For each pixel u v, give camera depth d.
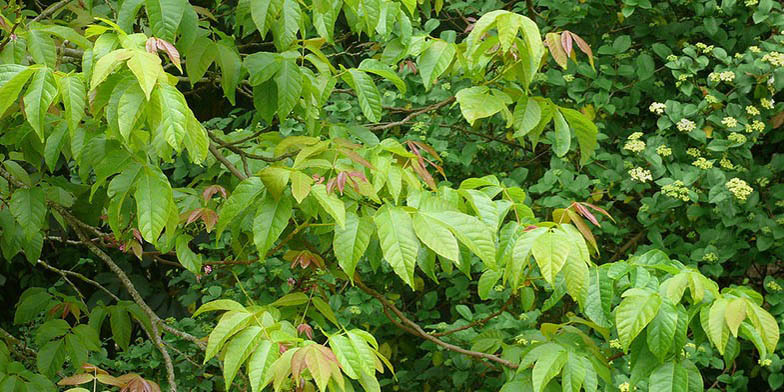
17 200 2.11
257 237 1.72
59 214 2.43
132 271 4.85
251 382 1.59
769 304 3.23
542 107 2.15
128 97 1.41
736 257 3.37
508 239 1.91
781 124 3.38
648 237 3.35
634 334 1.74
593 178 3.62
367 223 1.75
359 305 3.49
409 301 3.94
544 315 3.42
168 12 1.73
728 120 3.20
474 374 3.25
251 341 1.69
